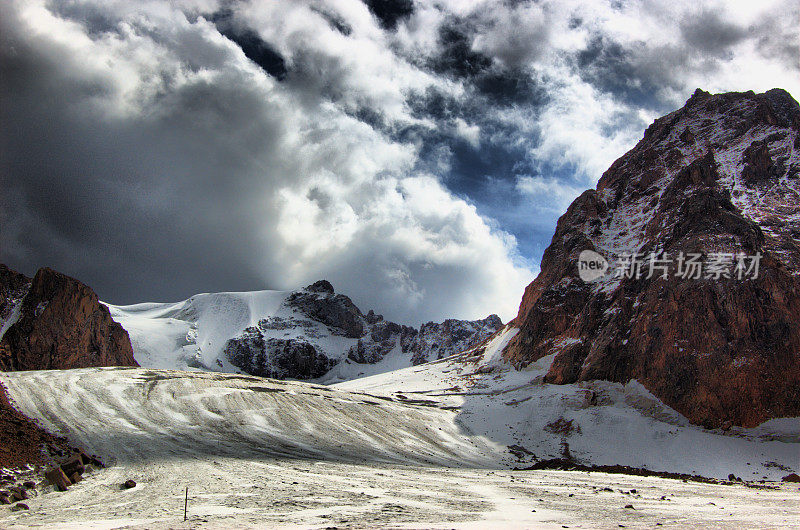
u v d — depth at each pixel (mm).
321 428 95125
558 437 106438
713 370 108438
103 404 88875
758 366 105375
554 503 48312
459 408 124375
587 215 178750
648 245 150250
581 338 139625
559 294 157625
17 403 80500
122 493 47812
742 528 35375
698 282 120375
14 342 151125
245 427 89000
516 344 160500
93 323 171250
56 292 162750
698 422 105125
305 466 68438
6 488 46938
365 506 42312
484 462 93188
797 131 162000
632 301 135625
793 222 131250
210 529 31969
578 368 132375
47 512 39875
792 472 86688
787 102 177125
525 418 115688
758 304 112062
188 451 72062
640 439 101312
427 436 103250
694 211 139250
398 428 103938
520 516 40000
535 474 79000
